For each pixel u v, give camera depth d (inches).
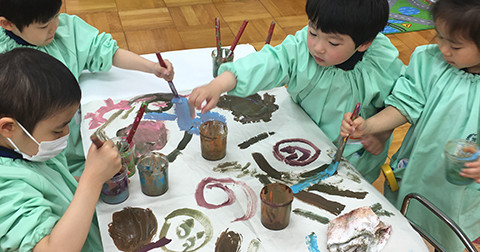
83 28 53.6
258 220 34.5
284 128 45.3
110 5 116.3
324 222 34.6
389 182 45.8
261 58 44.8
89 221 31.9
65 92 30.9
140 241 32.6
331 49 40.5
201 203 35.9
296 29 111.6
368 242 32.0
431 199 48.8
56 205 33.5
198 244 32.4
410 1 126.7
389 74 49.2
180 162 40.1
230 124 45.4
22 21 43.0
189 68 57.1
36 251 29.7
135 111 46.8
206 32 107.6
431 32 113.1
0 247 29.1
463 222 49.0
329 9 37.6
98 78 53.6
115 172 33.2
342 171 40.1
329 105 48.3
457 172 37.6
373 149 50.3
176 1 120.3
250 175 39.0
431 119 44.8
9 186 30.6
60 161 41.1
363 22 38.0
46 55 32.0
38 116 30.3
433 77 45.1
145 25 108.6
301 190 37.6
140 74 55.1
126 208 35.3
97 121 44.9
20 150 32.6
